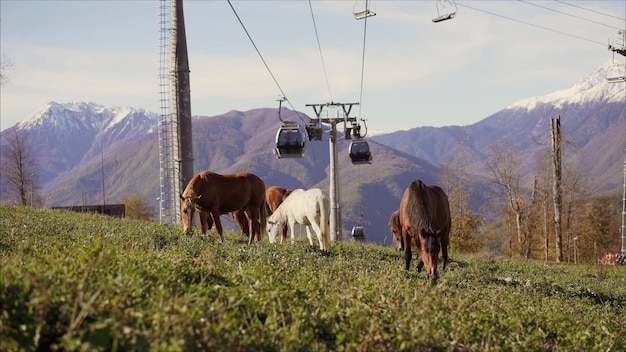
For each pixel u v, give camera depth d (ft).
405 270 51.90
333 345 24.17
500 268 86.02
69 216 77.92
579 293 63.57
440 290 33.78
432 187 54.54
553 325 35.12
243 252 50.88
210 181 68.80
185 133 93.81
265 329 23.17
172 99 94.22
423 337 25.22
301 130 139.64
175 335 19.40
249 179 72.79
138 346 18.98
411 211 48.98
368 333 24.29
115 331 19.10
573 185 257.34
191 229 67.51
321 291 31.71
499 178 253.03
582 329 35.24
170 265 29.73
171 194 106.52
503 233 286.66
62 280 22.66
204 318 21.93
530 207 258.16
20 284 21.63
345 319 26.40
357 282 34.58
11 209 81.30
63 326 19.56
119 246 36.45
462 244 270.46
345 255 68.33
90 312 20.08
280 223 79.71
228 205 70.79
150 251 35.78
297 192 75.15
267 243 65.87
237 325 23.29
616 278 98.07
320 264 52.31
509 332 30.63
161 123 106.52
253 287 27.73
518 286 58.44
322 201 70.64
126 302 21.72
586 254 323.78
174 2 93.15
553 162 188.24
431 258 46.32
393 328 25.54
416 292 32.45
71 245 39.24
